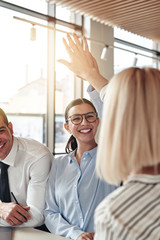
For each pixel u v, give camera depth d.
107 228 0.70
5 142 2.13
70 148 2.32
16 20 4.30
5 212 2.05
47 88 4.84
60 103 5.11
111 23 5.69
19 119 4.39
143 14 5.25
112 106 0.76
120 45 6.29
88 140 1.99
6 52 4.17
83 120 1.99
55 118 5.02
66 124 2.17
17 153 2.22
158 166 0.74
